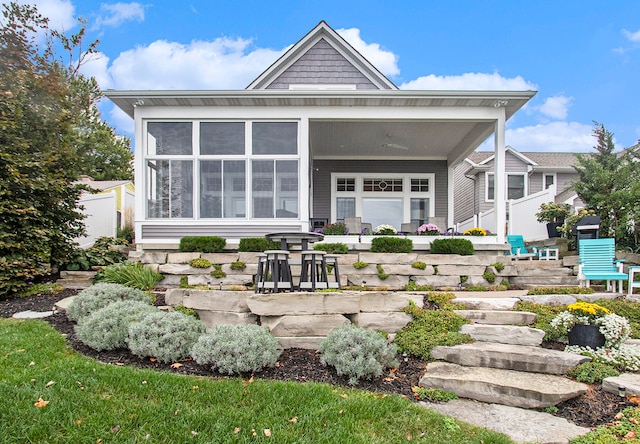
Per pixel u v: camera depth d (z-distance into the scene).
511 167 17.83
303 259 5.64
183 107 8.82
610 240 7.03
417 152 13.25
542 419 3.32
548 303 5.73
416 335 4.60
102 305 5.14
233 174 8.85
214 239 8.02
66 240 8.16
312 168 13.16
